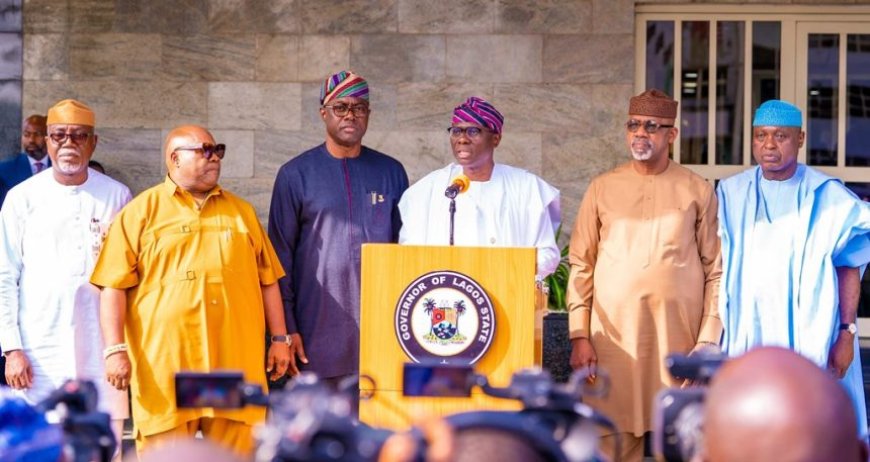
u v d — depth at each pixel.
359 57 8.63
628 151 8.59
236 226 5.05
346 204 5.59
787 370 1.45
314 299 5.55
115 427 5.37
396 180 5.72
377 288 4.60
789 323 5.14
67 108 5.27
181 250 4.94
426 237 5.33
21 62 8.62
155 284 4.92
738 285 5.22
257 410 4.91
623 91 8.58
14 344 5.23
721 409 1.46
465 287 4.57
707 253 5.36
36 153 7.48
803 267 5.14
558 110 8.59
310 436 1.52
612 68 8.58
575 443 1.87
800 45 8.70
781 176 5.21
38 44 8.62
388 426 4.47
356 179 5.64
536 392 2.00
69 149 5.25
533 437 1.51
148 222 4.96
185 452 1.34
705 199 5.36
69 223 5.29
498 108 8.62
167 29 8.63
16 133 8.62
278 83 8.65
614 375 5.30
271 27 8.64
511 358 4.56
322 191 5.59
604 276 5.36
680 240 5.30
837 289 5.16
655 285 5.26
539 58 8.59
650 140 5.31
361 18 8.62
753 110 8.75
